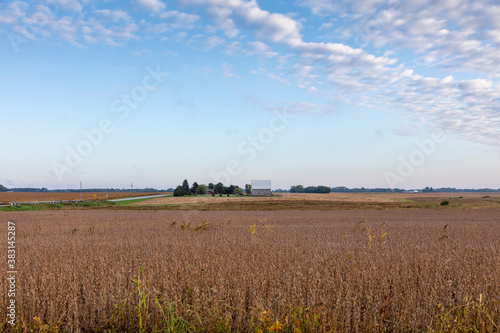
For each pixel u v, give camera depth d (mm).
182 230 21188
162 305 6992
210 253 11297
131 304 7172
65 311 6938
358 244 14484
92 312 6906
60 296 7375
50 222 29156
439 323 6273
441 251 11883
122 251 12281
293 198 98000
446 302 6965
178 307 6914
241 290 7566
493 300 6770
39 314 6809
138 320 6793
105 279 8430
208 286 7578
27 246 13969
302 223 28844
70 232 21297
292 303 6828
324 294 7195
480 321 6324
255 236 17234
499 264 9367
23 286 8172
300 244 14273
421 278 8297
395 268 8984
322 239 16672
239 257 10586
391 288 8039
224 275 8328
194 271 8539
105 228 23609
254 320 6504
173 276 8508
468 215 39188
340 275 8562
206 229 21219
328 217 35812
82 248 13148
